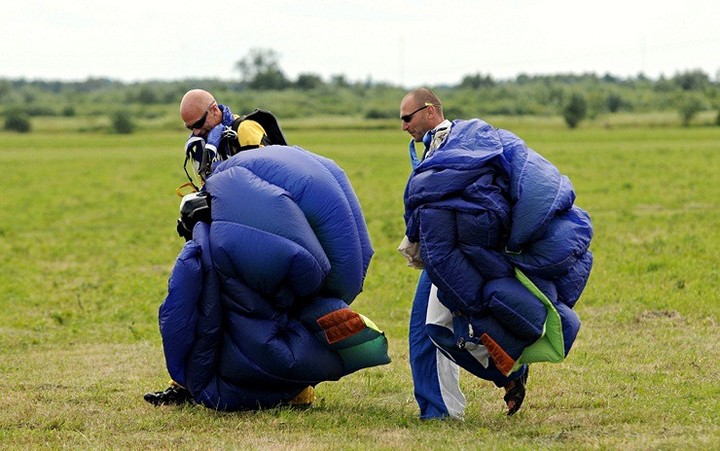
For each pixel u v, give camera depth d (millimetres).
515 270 16219
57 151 142250
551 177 16203
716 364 21594
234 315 17391
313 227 17531
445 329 16906
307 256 16969
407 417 17578
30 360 24547
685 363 21766
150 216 62188
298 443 15555
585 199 61906
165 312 17312
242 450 15156
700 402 17953
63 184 86375
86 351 25859
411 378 21188
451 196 16078
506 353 16281
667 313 27750
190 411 18031
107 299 34125
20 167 108125
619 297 29984
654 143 126375
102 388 20578
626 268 34875
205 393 17953
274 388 17984
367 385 20547
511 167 16172
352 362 18109
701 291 30297
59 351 26016
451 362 17500
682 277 32750
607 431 15938
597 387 19547
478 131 16406
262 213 17078
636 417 16891
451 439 15586
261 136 18562
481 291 16156
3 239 52812
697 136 142875
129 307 32438
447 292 16156
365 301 31562
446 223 16016
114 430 16984
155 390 20375
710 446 14266
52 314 31047
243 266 17016
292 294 17391
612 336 25047
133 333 28266
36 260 45031
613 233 45812
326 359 17812
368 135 164625
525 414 17562
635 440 14969
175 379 17969
